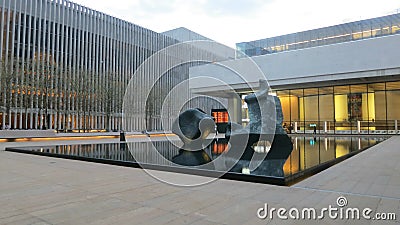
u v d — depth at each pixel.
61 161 7.98
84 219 3.03
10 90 25.39
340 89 23.25
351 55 20.44
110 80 32.84
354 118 22.44
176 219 3.01
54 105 30.05
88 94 31.66
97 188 4.49
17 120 27.86
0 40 27.64
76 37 33.44
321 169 6.20
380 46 19.44
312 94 24.45
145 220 2.98
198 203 3.60
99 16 35.88
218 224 2.86
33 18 30.16
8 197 3.98
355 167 6.41
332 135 21.48
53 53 31.00
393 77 19.95
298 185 4.61
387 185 4.57
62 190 4.38
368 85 22.11
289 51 23.05
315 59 21.89
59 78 30.44
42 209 3.40
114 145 13.24
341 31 23.16
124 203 3.62
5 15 28.27
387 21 21.38
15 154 9.91
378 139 16.08
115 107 31.66
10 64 26.72
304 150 9.52
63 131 28.28
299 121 24.89
